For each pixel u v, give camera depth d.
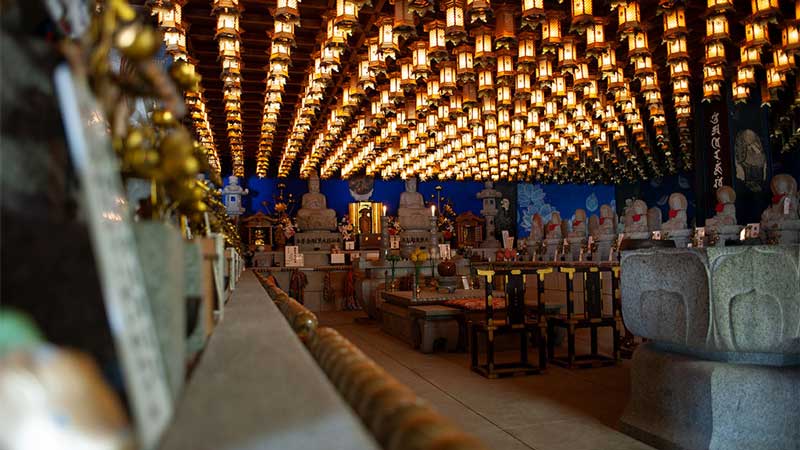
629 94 13.34
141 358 0.71
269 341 1.51
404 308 9.56
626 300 4.43
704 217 14.39
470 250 17.31
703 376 3.66
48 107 0.85
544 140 16.70
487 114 12.58
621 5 7.84
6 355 0.57
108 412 0.59
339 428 0.71
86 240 0.76
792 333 3.46
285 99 14.39
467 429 4.54
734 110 13.87
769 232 9.05
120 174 1.11
